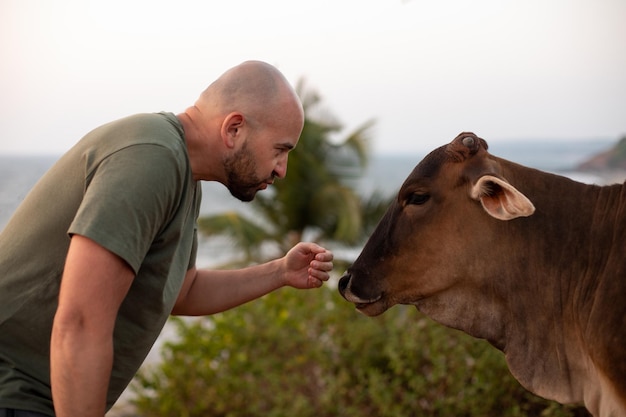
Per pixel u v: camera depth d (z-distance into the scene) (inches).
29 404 92.7
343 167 609.9
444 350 168.7
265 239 601.9
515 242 109.2
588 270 106.6
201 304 115.9
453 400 164.1
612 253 105.0
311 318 201.9
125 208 86.0
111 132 91.7
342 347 189.0
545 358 109.5
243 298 116.3
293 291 218.7
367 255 114.6
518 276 109.4
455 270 111.0
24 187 140.0
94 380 84.9
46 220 92.7
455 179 109.8
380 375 179.6
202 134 96.1
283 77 97.7
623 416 100.8
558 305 108.3
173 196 91.0
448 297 112.9
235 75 96.0
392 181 1879.9
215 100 95.6
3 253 94.3
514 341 110.7
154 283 95.4
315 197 584.7
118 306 87.5
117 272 86.0
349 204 572.7
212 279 116.3
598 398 105.3
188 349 207.6
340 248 615.8
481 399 160.7
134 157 88.4
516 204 98.1
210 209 949.8
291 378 197.0
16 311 92.7
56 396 85.7
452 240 110.4
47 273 92.4
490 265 110.0
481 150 110.6
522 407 157.5
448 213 110.3
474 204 109.4
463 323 112.6
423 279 112.3
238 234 588.7
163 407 206.1
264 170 97.3
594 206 109.0
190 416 206.4
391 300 114.3
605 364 101.6
